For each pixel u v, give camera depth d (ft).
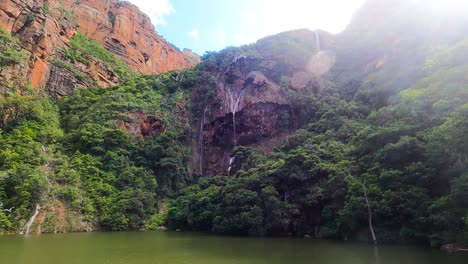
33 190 133.49
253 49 266.98
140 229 151.64
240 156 193.06
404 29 198.70
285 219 120.47
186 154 209.56
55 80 233.76
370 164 111.04
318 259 73.20
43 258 73.82
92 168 164.14
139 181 167.73
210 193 149.69
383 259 70.85
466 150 80.07
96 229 141.49
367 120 157.89
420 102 111.75
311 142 156.15
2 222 121.49
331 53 241.35
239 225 126.72
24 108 182.50
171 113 229.66
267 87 223.51
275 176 132.46
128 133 196.95
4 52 195.93
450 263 64.80
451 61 126.72
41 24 232.53
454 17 173.17
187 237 120.06
